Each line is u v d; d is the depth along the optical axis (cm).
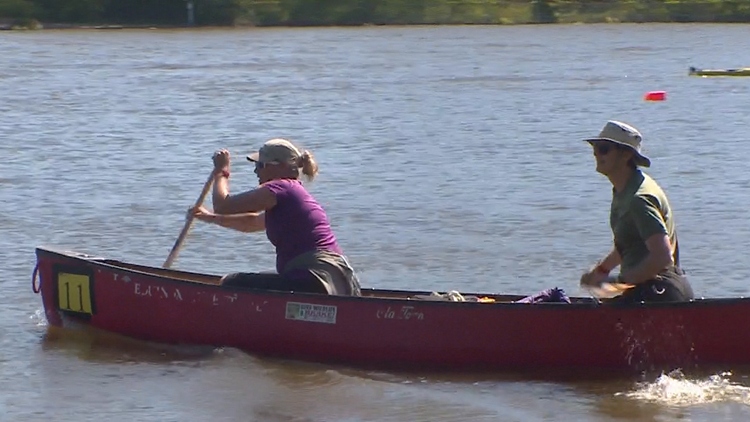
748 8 18300
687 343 1958
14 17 16025
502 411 1845
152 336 2164
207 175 4247
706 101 7275
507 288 2622
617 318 1958
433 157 4741
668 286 1950
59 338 2231
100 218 3397
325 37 14525
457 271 2778
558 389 1947
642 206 1886
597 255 2925
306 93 7688
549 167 4431
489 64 10438
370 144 5184
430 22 17562
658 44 13475
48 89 7869
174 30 15912
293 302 2047
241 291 2080
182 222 3341
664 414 1822
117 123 5981
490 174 4262
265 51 12012
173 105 6894
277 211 2070
